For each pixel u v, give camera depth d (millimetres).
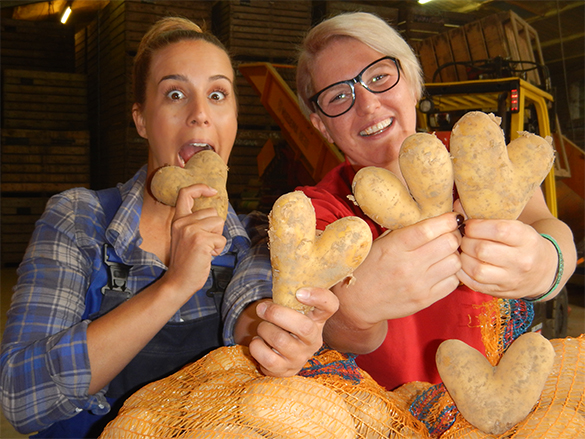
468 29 5125
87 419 1345
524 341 1050
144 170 1562
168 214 1503
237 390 1027
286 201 911
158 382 1156
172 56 1415
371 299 1047
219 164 1211
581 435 958
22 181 8094
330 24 1688
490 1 8750
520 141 981
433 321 1585
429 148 931
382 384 1617
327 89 1719
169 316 1157
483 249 954
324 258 917
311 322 933
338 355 1232
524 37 5410
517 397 1005
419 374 1599
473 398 1026
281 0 6938
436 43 5445
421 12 7305
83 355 1154
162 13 7227
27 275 1337
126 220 1431
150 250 1493
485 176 933
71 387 1162
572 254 1307
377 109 1679
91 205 1483
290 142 5453
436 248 981
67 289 1340
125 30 7141
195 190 1127
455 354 1066
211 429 933
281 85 5461
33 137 8172
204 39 1478
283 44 6938
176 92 1430
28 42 9688
